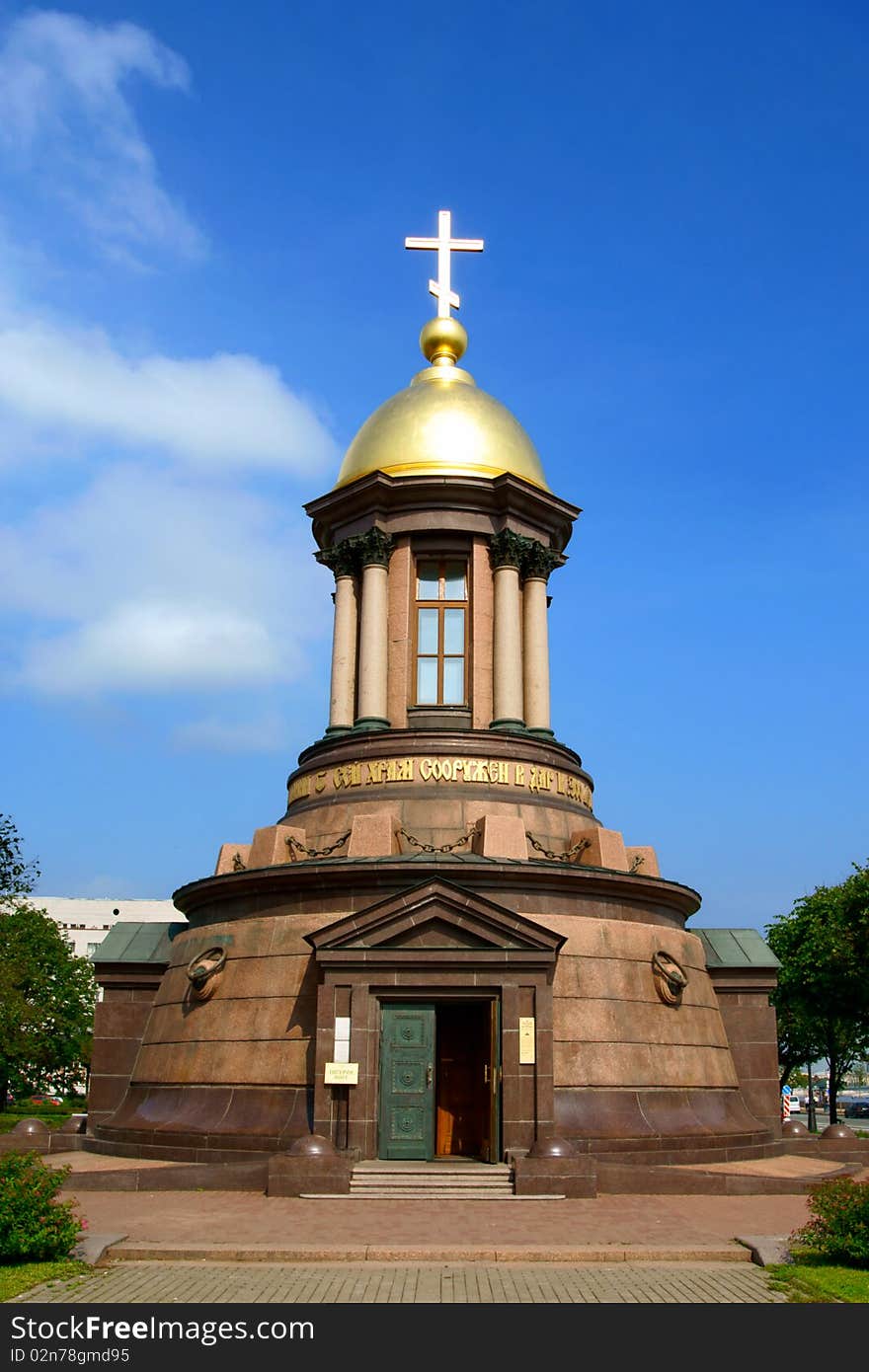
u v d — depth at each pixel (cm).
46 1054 7506
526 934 2675
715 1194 2416
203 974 2997
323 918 2938
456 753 3366
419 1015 2680
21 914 7706
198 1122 2808
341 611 3781
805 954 5778
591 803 3697
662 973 3036
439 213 4372
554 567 3922
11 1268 1680
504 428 3938
